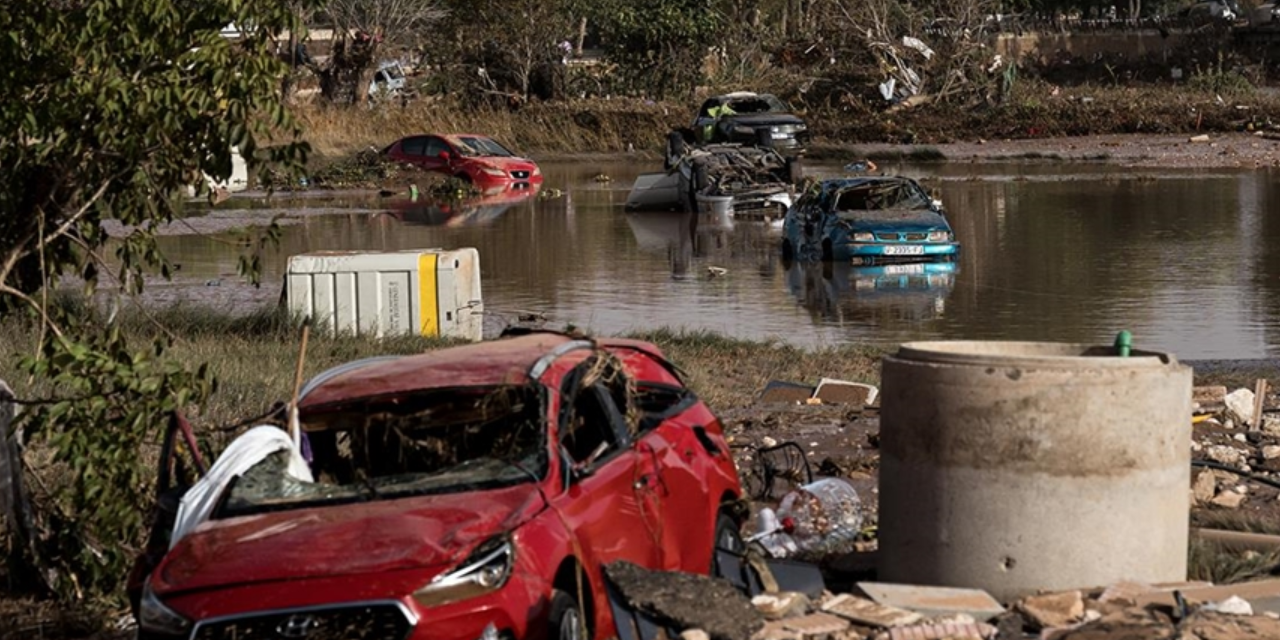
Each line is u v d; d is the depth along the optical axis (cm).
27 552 1328
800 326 2981
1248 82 10512
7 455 1322
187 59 1405
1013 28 12119
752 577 1174
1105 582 1113
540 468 1005
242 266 1576
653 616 980
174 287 3494
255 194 6500
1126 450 1113
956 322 3002
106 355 1307
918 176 6750
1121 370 1116
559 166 8275
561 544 959
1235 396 1936
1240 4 14238
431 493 993
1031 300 3275
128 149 1391
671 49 10262
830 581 1270
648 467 1087
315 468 1120
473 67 9831
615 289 3538
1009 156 7938
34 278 1617
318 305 2684
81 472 1280
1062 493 1112
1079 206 5316
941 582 1144
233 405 1903
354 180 6819
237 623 899
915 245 3925
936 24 10300
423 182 6719
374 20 9175
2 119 1400
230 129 1395
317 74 9288
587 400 1119
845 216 4041
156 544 1030
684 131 7331
